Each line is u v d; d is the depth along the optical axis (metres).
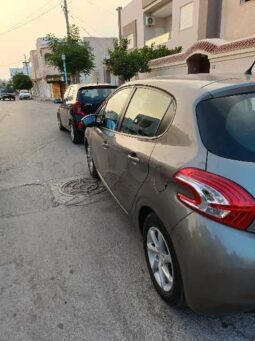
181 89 2.52
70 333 2.31
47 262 3.18
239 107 2.20
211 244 1.84
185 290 2.11
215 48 12.89
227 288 1.84
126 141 3.19
